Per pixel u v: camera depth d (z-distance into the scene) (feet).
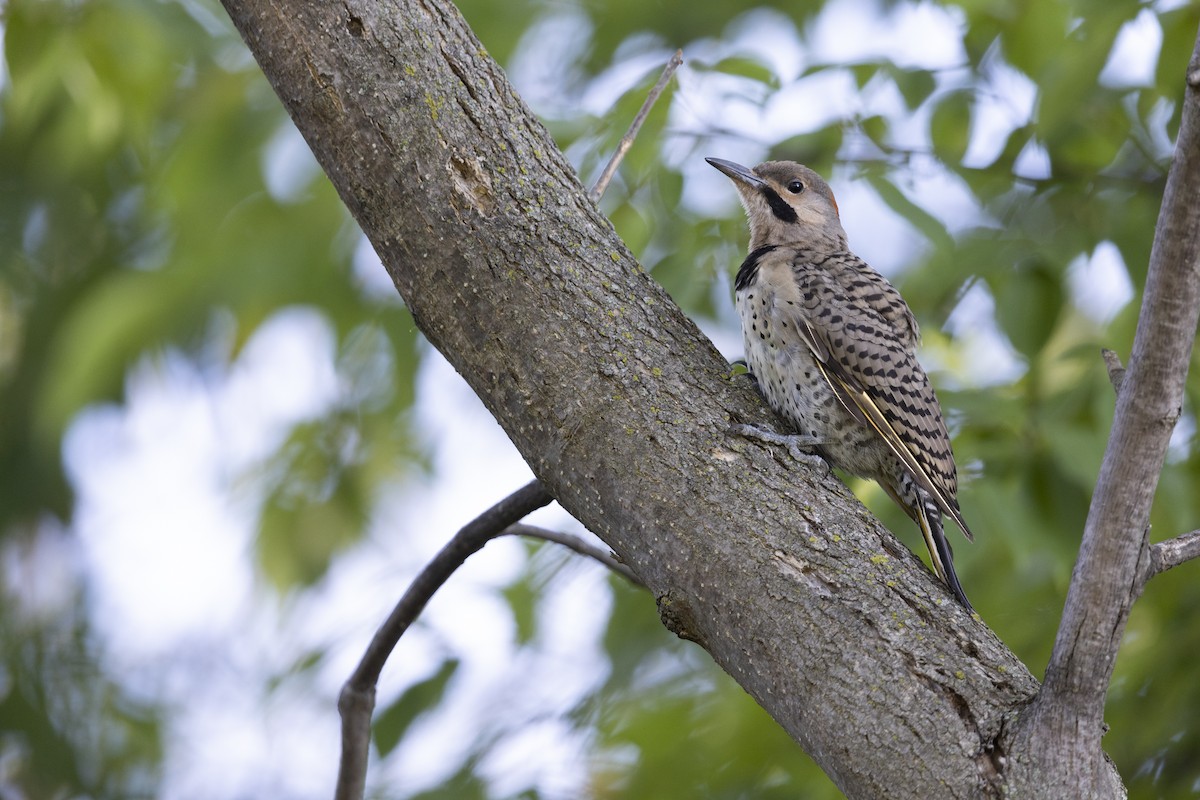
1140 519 15.43
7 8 33.60
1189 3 28.96
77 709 48.08
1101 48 28.35
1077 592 15.66
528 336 18.34
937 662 16.53
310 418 42.52
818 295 27.78
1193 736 30.37
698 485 17.78
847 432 27.94
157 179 40.83
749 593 17.13
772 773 31.86
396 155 18.49
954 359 38.75
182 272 39.50
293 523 42.14
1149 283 15.21
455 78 18.88
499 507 22.26
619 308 18.72
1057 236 31.68
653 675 34.30
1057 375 33.30
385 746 29.84
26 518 51.67
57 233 49.90
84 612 51.16
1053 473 28.19
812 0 39.60
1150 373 15.24
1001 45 32.71
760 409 18.75
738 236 32.65
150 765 46.60
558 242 18.75
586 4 40.75
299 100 18.76
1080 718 15.72
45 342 49.32
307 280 39.27
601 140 31.27
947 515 26.63
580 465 18.24
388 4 18.72
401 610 23.50
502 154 18.86
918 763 15.97
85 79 35.45
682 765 32.48
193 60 37.99
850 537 17.56
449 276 18.56
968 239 32.09
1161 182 32.35
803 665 16.70
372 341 40.22
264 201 39.22
